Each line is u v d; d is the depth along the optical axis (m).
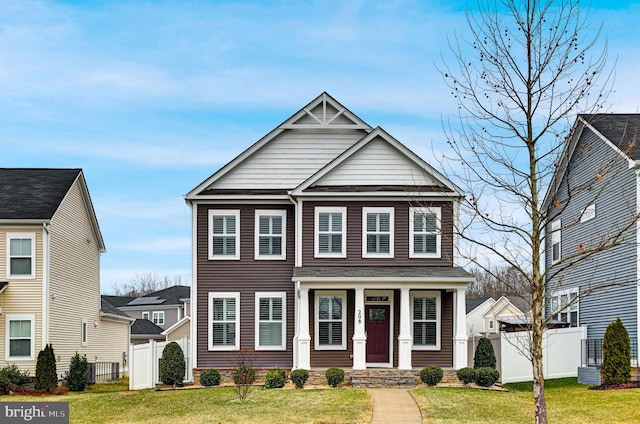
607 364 24.05
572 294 31.53
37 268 31.00
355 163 29.44
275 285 29.72
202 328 29.53
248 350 29.31
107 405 23.70
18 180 34.38
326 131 31.22
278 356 29.36
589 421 18.75
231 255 29.84
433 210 28.77
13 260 31.05
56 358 32.00
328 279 26.91
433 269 28.31
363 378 26.05
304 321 26.98
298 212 29.08
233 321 29.56
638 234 25.52
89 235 38.12
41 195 32.88
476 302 67.00
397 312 28.81
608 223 27.88
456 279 26.98
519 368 26.47
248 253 29.88
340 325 28.81
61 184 34.12
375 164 29.41
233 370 29.03
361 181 29.30
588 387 24.12
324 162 30.98
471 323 65.62
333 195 28.89
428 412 20.25
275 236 29.97
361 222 29.08
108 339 41.50
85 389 31.30
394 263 28.86
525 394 23.53
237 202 30.05
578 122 29.56
